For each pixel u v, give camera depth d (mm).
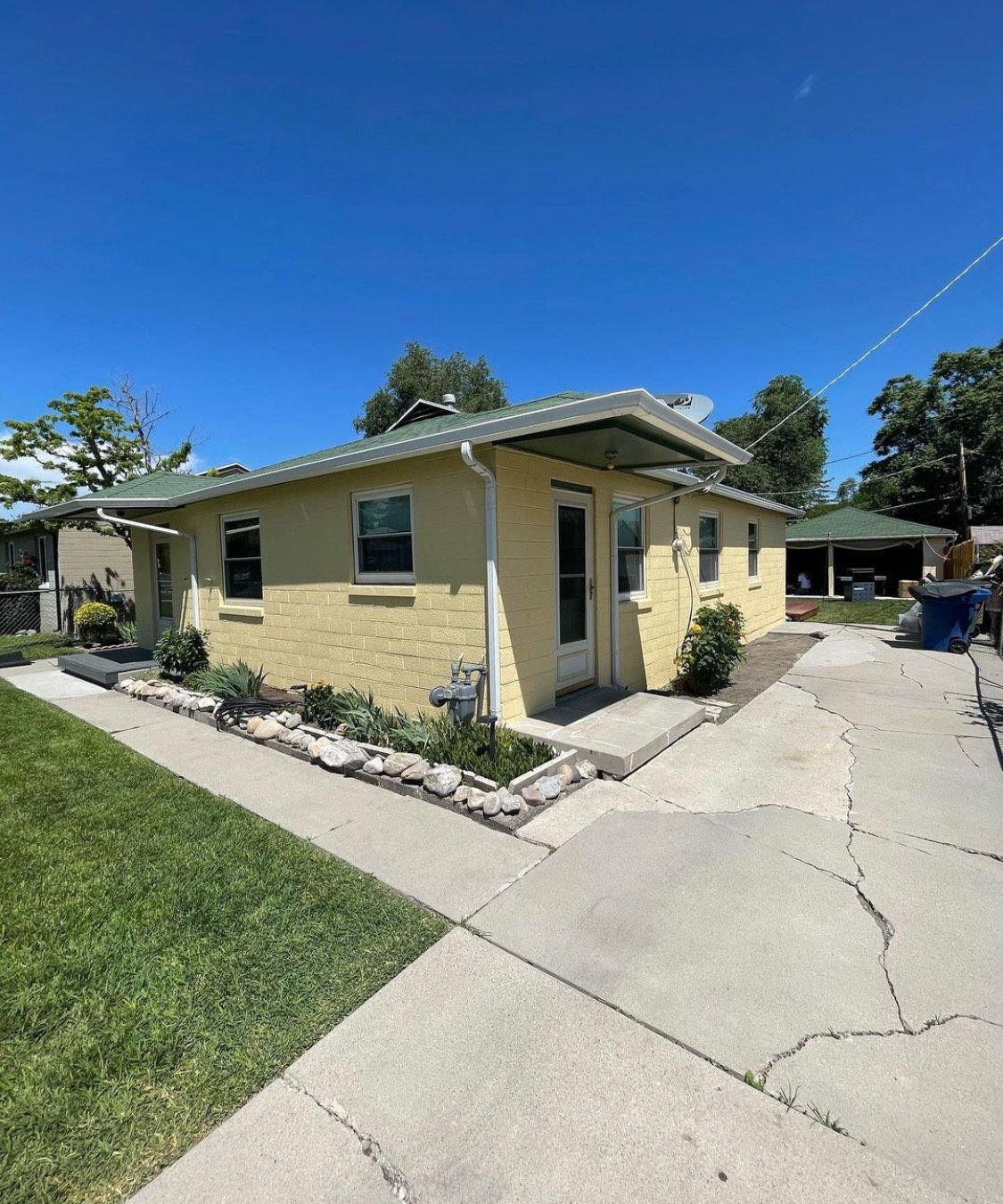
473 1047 1963
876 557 25094
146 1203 1476
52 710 6836
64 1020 2094
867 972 2301
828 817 3721
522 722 5180
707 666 6859
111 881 3043
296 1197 1483
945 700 6668
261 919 2705
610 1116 1702
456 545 5129
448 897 2867
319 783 4445
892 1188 1486
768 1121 1679
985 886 2914
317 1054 1941
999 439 25781
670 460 5648
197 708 6371
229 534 7977
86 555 16734
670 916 2689
